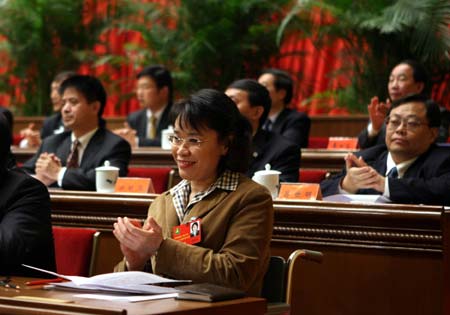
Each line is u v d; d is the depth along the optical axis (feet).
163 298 12.55
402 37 42.73
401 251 18.61
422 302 18.42
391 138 23.77
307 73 51.26
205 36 48.26
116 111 56.80
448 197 22.16
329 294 19.30
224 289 12.84
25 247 15.81
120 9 54.13
